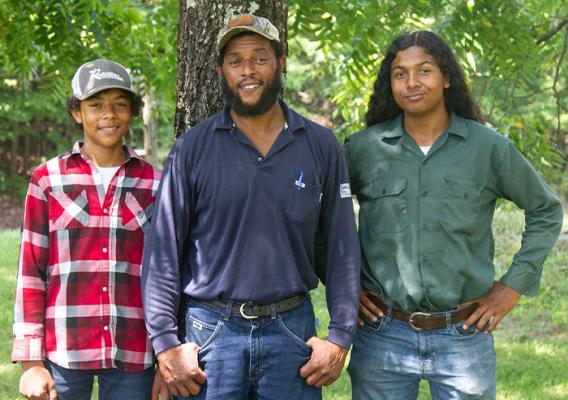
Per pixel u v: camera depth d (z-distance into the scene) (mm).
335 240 2518
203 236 2453
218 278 2418
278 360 2436
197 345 2445
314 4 3842
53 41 4125
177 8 4398
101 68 2604
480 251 2637
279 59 2512
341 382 4637
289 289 2420
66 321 2523
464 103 2701
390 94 2744
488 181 2627
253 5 2918
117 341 2541
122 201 2582
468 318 2621
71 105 2670
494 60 4438
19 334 2510
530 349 5566
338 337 2449
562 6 5152
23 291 2529
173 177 2465
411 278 2574
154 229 2457
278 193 2410
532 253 2662
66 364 2516
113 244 2553
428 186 2588
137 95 2693
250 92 2449
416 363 2611
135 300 2572
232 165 2416
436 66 2607
